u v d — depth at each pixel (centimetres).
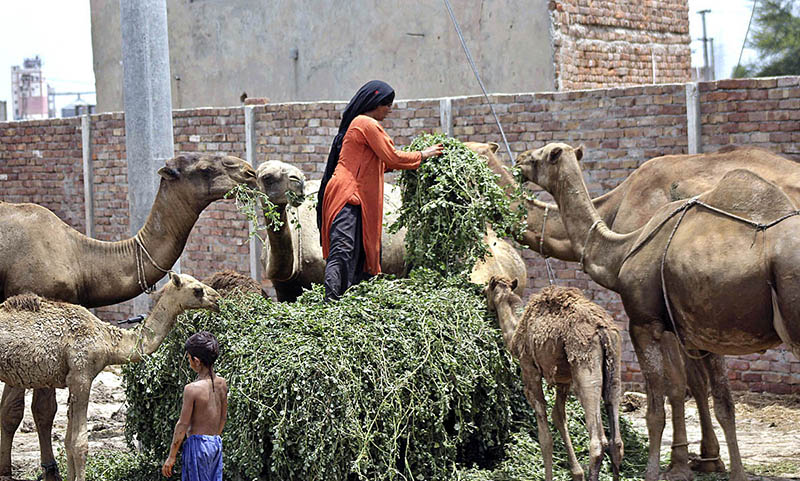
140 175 998
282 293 1003
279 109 1443
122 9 1001
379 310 817
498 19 1606
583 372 739
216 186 891
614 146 1193
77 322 786
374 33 1781
